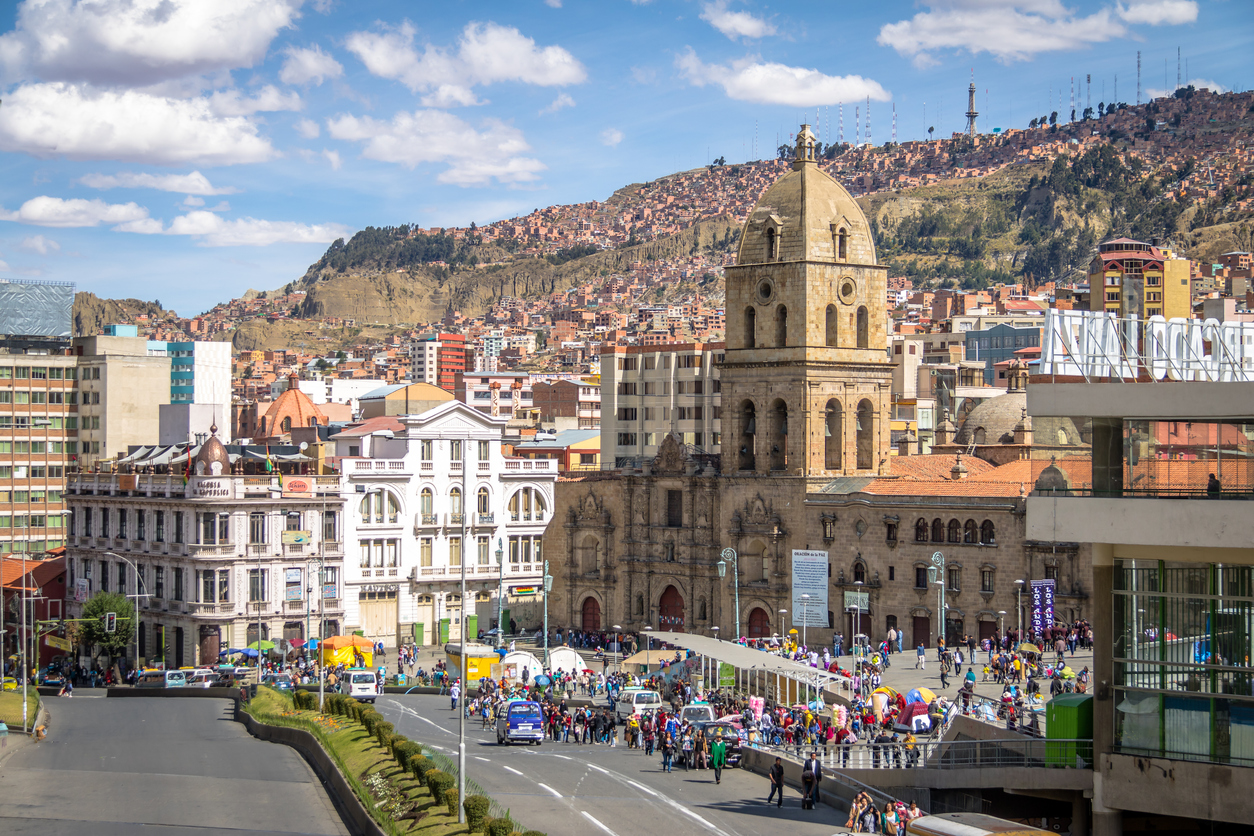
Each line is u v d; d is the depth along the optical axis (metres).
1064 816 80.75
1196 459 67.50
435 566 161.38
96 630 147.00
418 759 75.38
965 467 138.00
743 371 145.38
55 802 79.12
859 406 144.62
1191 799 65.81
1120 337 78.38
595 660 144.50
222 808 77.69
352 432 179.88
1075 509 68.50
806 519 139.62
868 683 100.31
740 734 88.62
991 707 86.75
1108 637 68.69
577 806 74.94
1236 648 65.31
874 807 68.81
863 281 144.00
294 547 151.00
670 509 156.50
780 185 145.12
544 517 169.38
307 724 97.50
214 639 146.62
